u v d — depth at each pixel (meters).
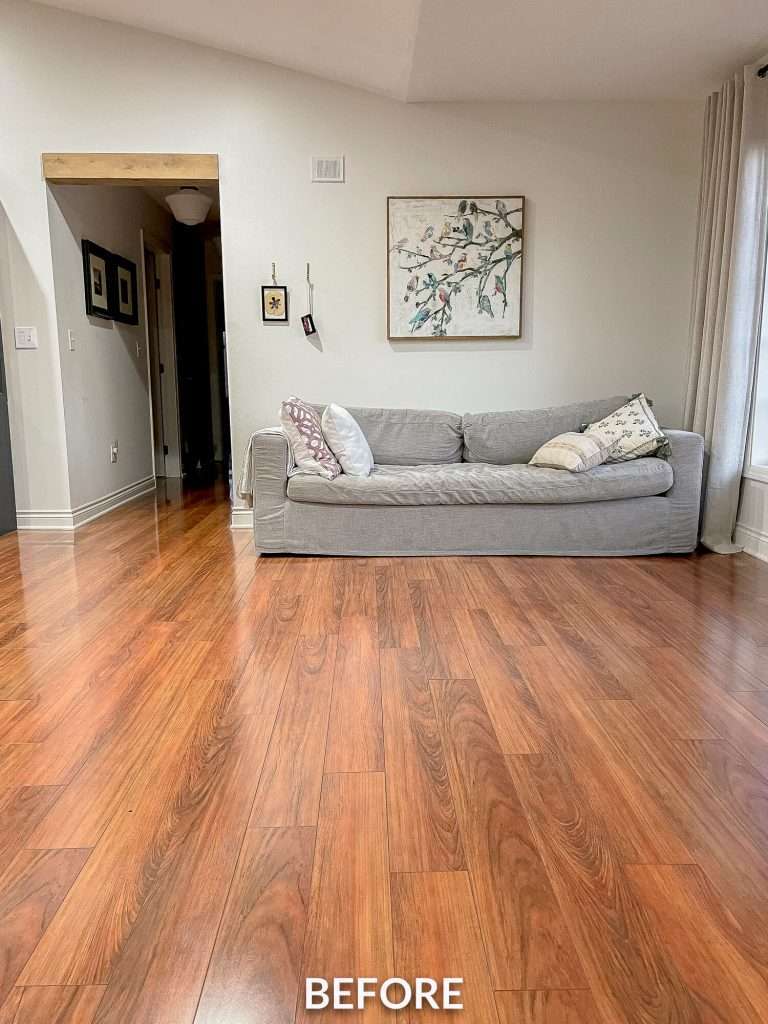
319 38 3.73
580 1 3.06
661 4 3.08
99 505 4.97
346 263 4.30
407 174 4.25
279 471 3.71
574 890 1.26
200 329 7.89
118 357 5.47
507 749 1.75
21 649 2.45
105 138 4.16
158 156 4.18
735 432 3.79
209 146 4.19
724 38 3.41
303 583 3.25
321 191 4.25
